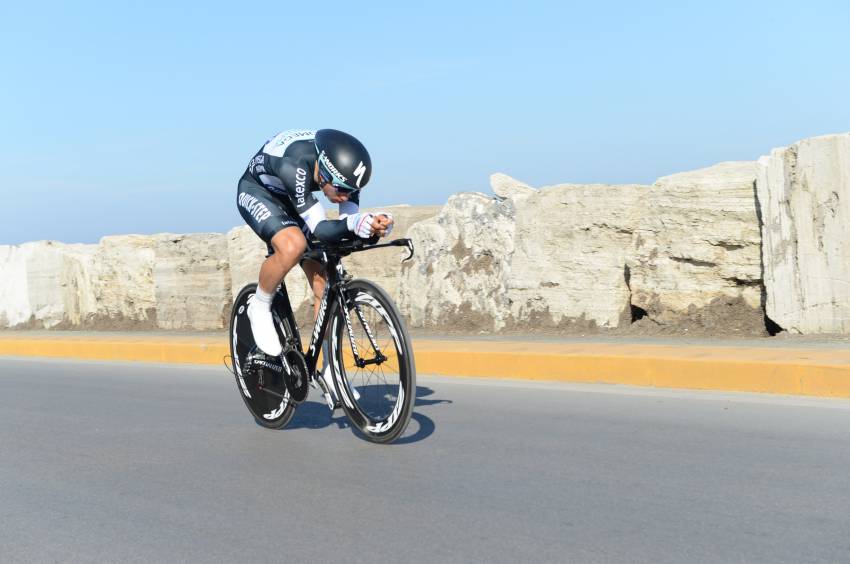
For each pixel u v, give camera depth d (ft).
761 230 24.09
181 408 20.21
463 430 16.29
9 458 15.66
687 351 21.48
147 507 12.26
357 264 33.17
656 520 10.80
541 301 28.22
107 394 23.04
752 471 12.84
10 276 45.24
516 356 22.62
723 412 16.98
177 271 38.14
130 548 10.62
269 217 15.02
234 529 11.14
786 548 9.73
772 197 23.21
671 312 25.70
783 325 23.21
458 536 10.50
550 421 16.85
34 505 12.62
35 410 20.81
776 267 23.22
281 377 16.51
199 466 14.44
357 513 11.55
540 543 10.15
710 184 24.79
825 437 14.71
